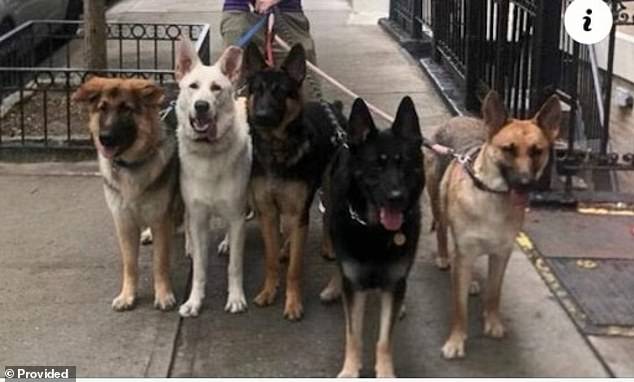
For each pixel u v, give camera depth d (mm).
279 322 4828
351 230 4109
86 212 6348
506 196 4250
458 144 5020
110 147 4559
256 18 6453
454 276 4469
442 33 10312
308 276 5375
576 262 5523
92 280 5293
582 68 7707
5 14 9539
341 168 4383
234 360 4441
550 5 6309
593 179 6809
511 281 5285
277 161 4742
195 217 4848
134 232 4926
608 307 4957
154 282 5160
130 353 4477
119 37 9930
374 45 12203
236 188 4785
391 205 3961
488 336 4660
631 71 8391
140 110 4637
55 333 4660
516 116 7246
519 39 7172
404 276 4195
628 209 6344
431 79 9930
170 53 10961
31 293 5113
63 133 7680
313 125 4891
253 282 5328
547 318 4855
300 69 4711
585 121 7547
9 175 7086
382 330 4219
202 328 4762
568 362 4410
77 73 7867
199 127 4578
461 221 4359
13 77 8398
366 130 4113
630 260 5555
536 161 4172
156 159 4734
